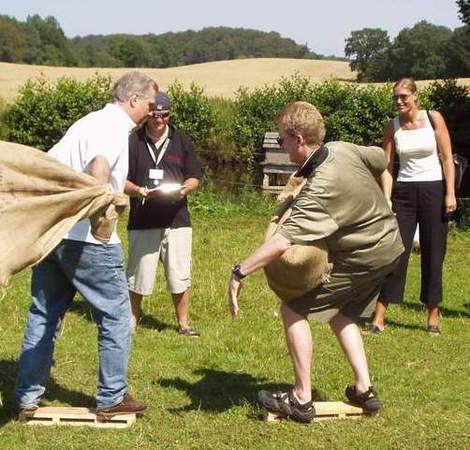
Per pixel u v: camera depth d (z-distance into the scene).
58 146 4.98
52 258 4.98
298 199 4.86
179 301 7.50
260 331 7.66
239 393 5.82
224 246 12.32
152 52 106.12
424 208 7.74
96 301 5.00
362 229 4.91
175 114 19.25
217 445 4.88
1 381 5.86
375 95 19.03
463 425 5.29
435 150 7.72
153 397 5.66
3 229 4.51
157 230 7.32
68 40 91.75
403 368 6.56
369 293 5.27
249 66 51.22
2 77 35.88
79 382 5.92
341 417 5.34
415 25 56.91
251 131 19.28
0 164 4.54
